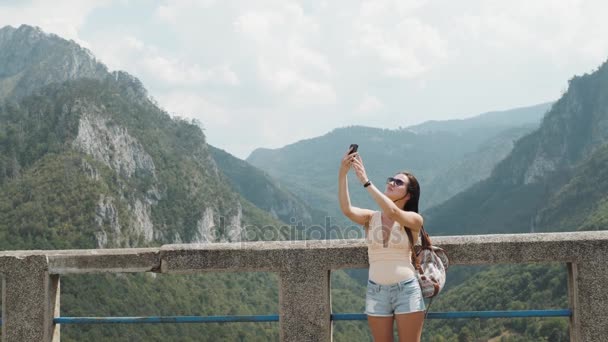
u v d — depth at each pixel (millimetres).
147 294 70250
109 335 59969
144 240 94750
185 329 68625
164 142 125875
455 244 4480
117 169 103625
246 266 4641
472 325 64250
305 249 4586
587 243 4430
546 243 4449
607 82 146875
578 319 4445
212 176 133750
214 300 77500
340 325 73500
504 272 72000
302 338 4578
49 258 4781
